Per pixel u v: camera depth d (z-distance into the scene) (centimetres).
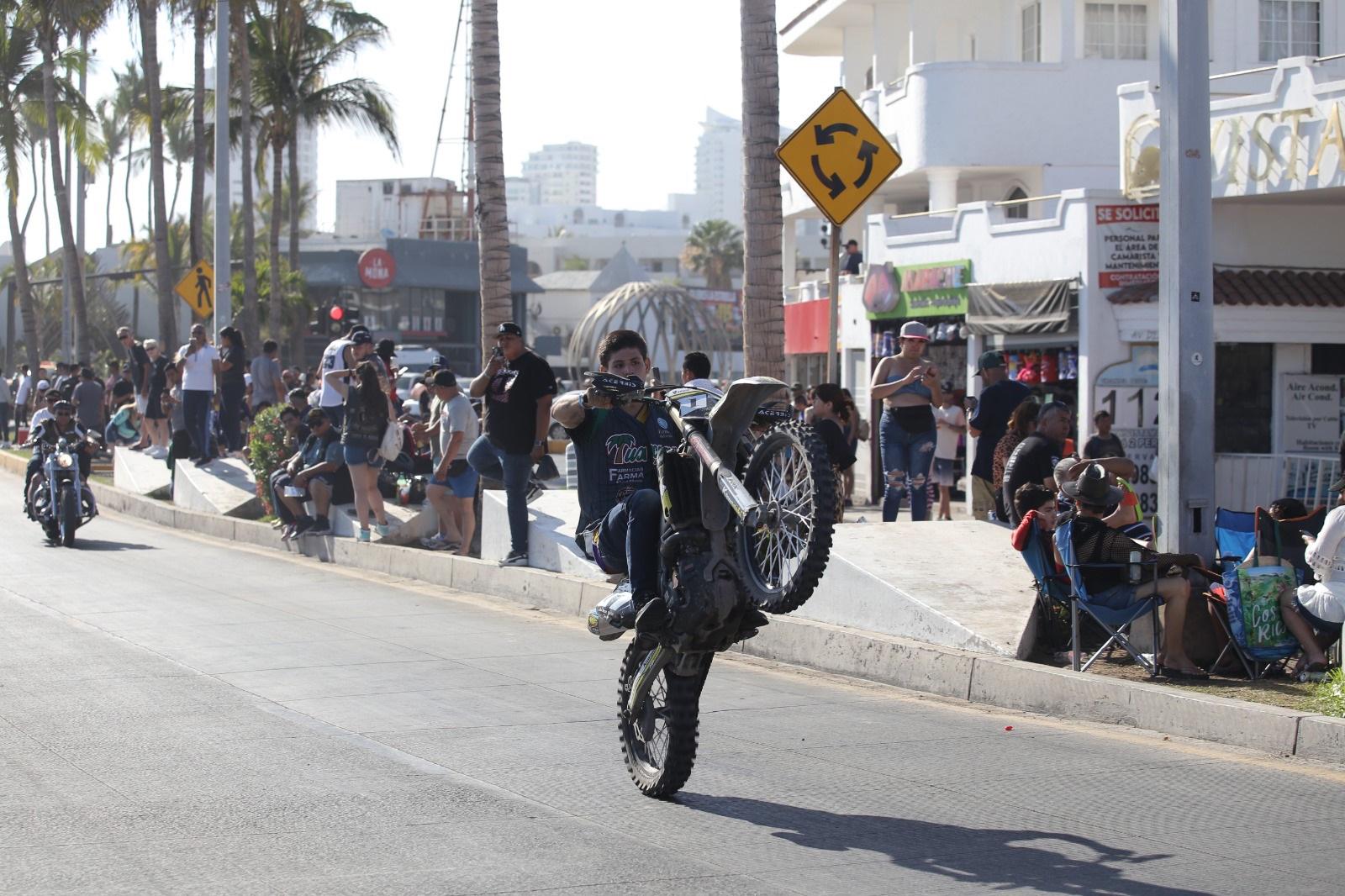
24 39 5862
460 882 672
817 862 711
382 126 6256
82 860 702
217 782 854
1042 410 1478
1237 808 823
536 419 1709
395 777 870
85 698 1102
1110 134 3197
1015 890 668
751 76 1928
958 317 2844
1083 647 1224
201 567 2022
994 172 3281
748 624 778
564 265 18300
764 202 1930
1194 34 1167
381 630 1477
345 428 2041
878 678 1251
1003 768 920
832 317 1791
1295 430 2358
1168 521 1191
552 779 872
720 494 751
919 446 1797
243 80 5219
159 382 3322
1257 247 2338
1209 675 1150
